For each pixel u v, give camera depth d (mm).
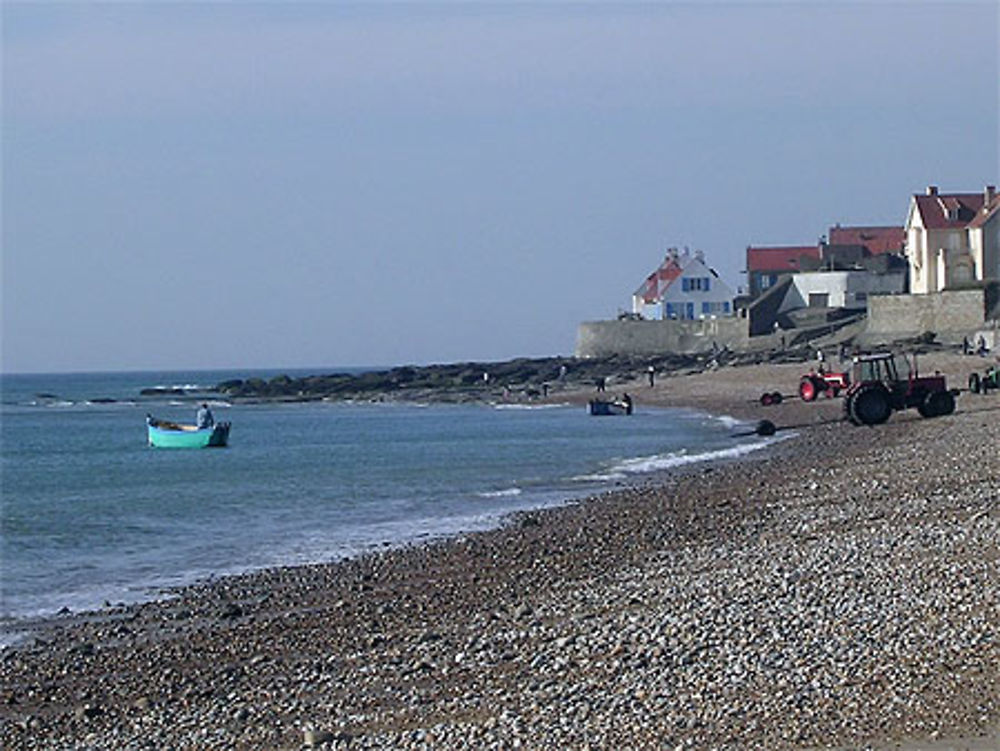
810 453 59625
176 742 18328
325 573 33906
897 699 17000
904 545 28609
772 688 17891
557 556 33750
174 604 30469
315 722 18688
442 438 91750
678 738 16156
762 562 28609
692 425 90625
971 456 49312
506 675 20438
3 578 35688
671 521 39125
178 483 64688
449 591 29766
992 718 16125
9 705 21500
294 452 84750
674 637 21422
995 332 109625
